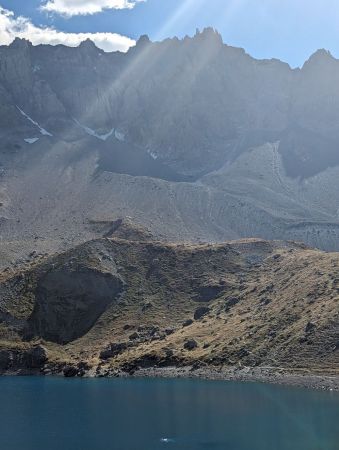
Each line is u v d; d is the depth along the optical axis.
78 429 92.25
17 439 86.69
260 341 139.00
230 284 192.62
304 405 99.94
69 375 162.25
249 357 135.12
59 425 95.56
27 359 177.50
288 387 115.56
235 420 93.38
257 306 164.12
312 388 112.81
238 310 168.62
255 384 121.94
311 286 153.62
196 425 91.31
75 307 196.88
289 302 151.62
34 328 193.75
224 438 83.31
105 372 155.50
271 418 93.25
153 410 104.00
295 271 175.50
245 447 78.56
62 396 124.81
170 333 172.12
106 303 197.62
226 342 146.62
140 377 146.38
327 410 96.12
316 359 122.62
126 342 169.88
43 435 88.94
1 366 178.12
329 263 166.88
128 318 187.75
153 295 196.88
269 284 176.12
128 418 98.69
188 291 195.38
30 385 145.12
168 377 141.50
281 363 126.88
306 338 129.38
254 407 101.31
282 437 82.62
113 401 115.06
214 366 138.38
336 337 125.00
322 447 77.56
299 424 89.00
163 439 83.81
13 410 109.62
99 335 184.00
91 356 171.00
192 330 166.75
